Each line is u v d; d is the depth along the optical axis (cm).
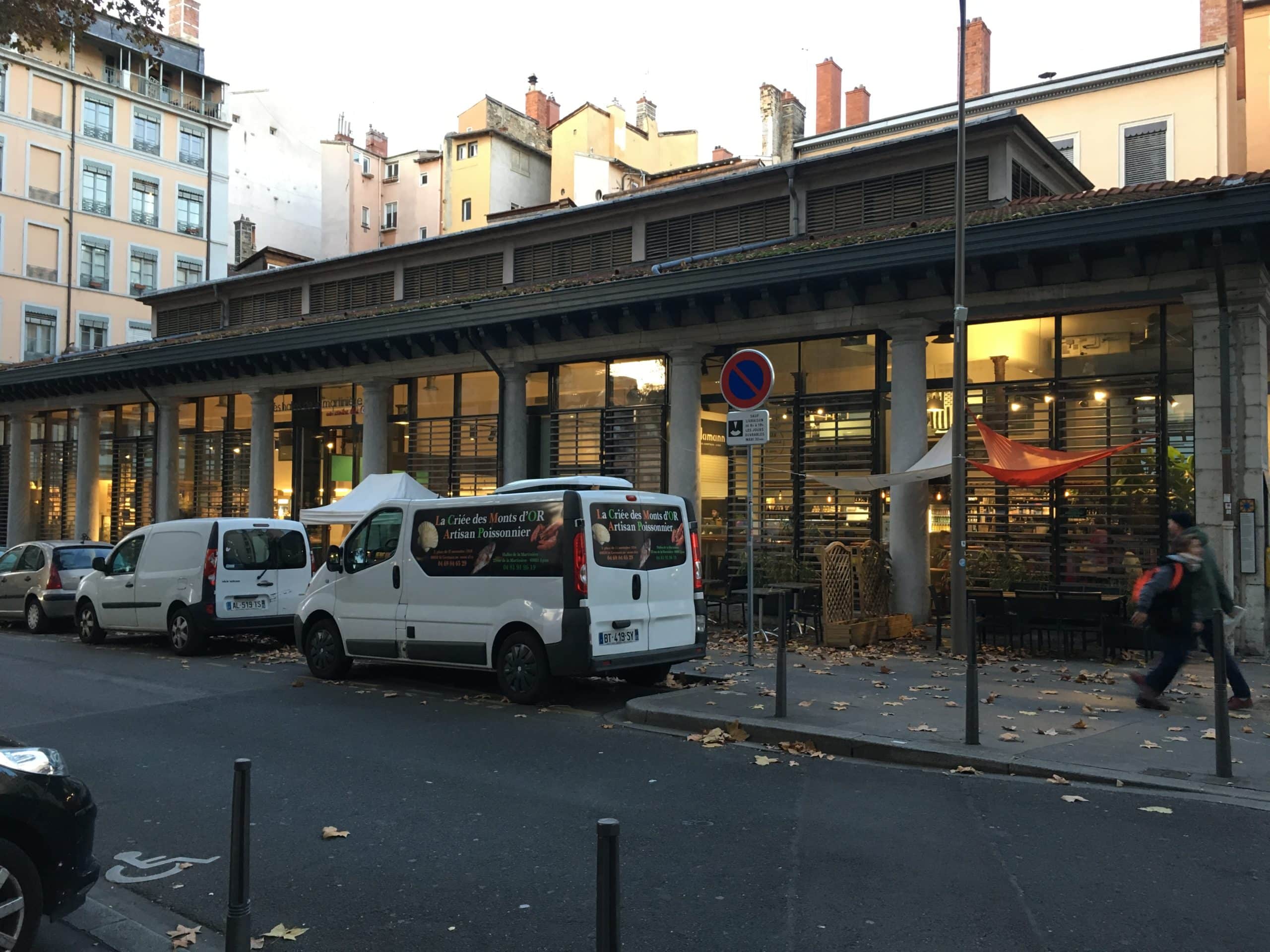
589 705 953
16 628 1755
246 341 2138
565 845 542
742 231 1822
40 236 3947
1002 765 683
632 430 1745
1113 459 1300
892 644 1298
